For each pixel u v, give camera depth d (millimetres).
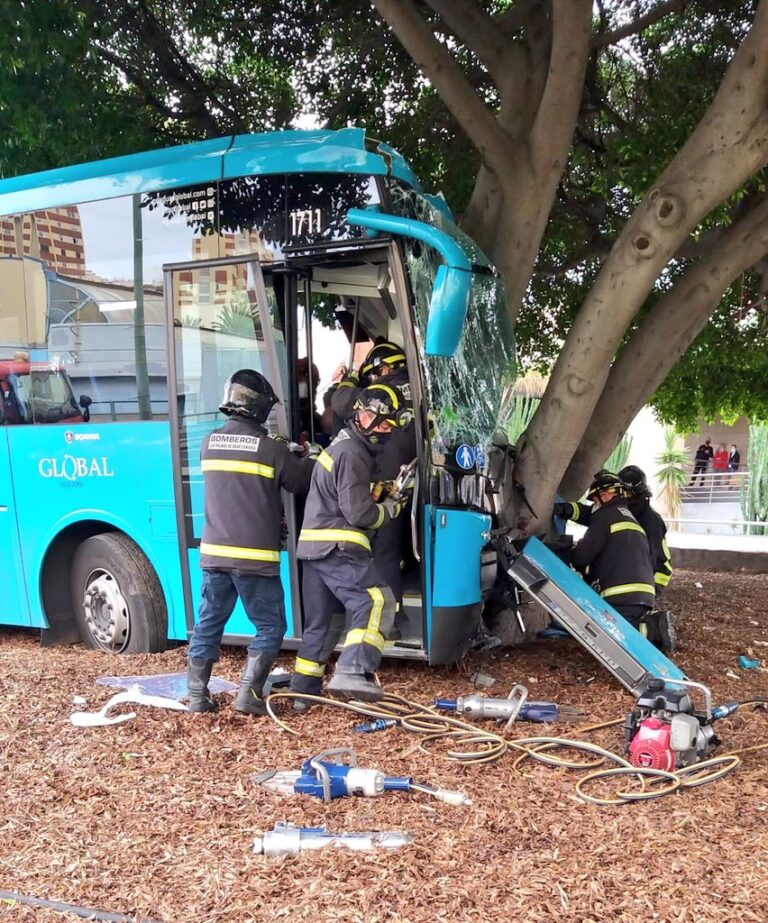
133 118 8602
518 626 7082
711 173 5617
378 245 5570
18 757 4656
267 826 3875
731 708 4996
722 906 3209
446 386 5871
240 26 9133
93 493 6680
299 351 6191
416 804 4074
